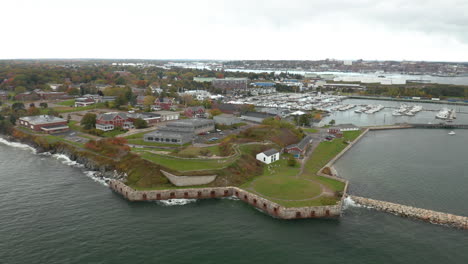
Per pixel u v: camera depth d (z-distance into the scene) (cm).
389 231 7388
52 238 6888
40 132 16450
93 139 15050
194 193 9400
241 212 8456
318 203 8462
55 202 8762
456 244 6838
